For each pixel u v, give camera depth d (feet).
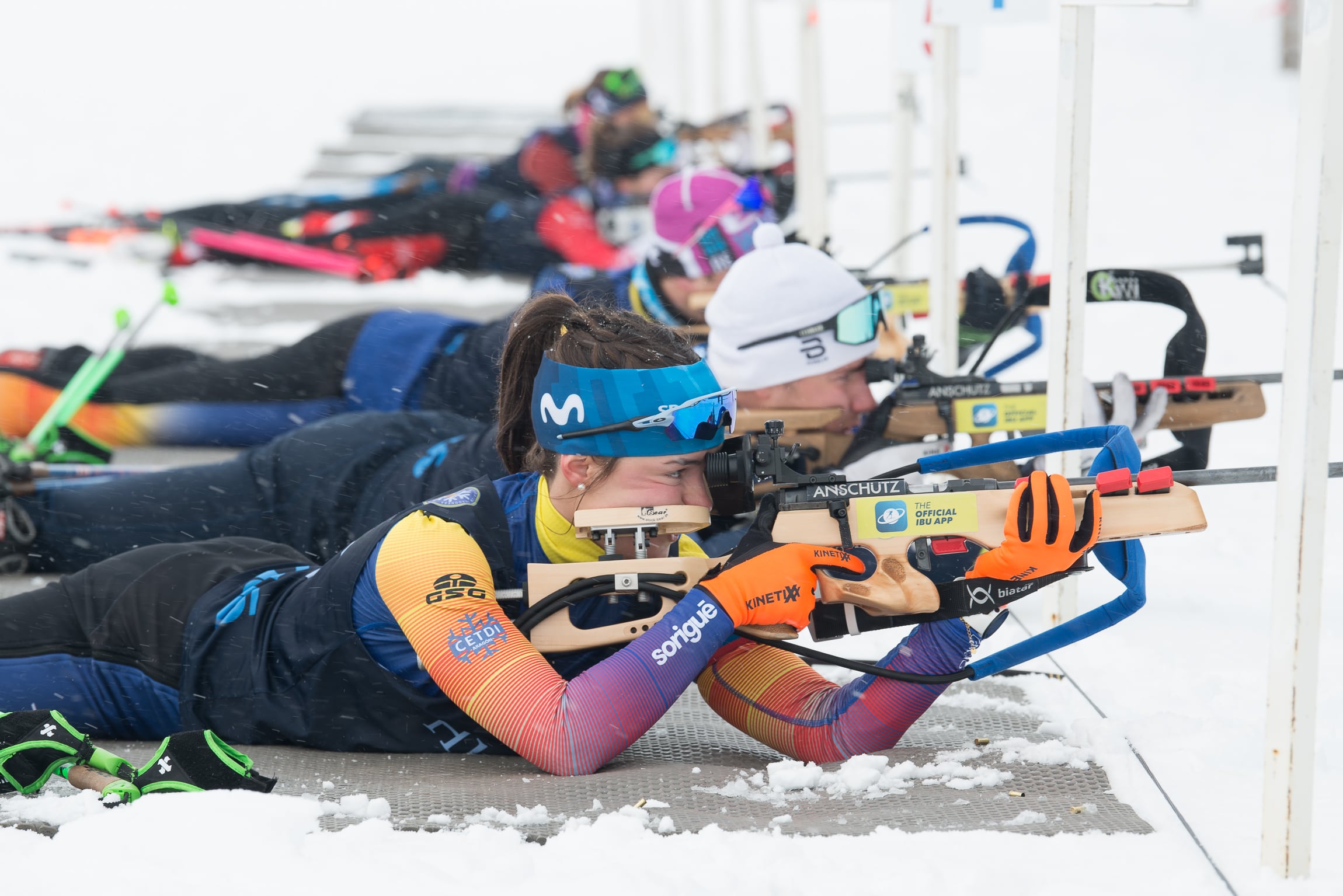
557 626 27.32
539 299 29.48
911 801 24.88
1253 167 150.30
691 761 29.25
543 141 126.82
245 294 111.96
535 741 26.02
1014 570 25.23
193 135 195.11
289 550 34.30
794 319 45.11
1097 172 153.99
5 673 30.53
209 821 22.52
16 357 66.08
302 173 173.78
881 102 191.83
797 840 22.56
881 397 65.51
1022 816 23.56
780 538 26.45
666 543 28.94
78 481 49.85
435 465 43.42
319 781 26.71
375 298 109.81
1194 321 46.78
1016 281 59.11
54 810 24.59
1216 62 209.26
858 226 132.57
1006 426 45.52
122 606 30.89
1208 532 53.57
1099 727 28.71
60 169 177.47
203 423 64.90
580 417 27.02
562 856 21.89
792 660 29.91
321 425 46.73
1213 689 33.55
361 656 28.35
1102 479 25.26
